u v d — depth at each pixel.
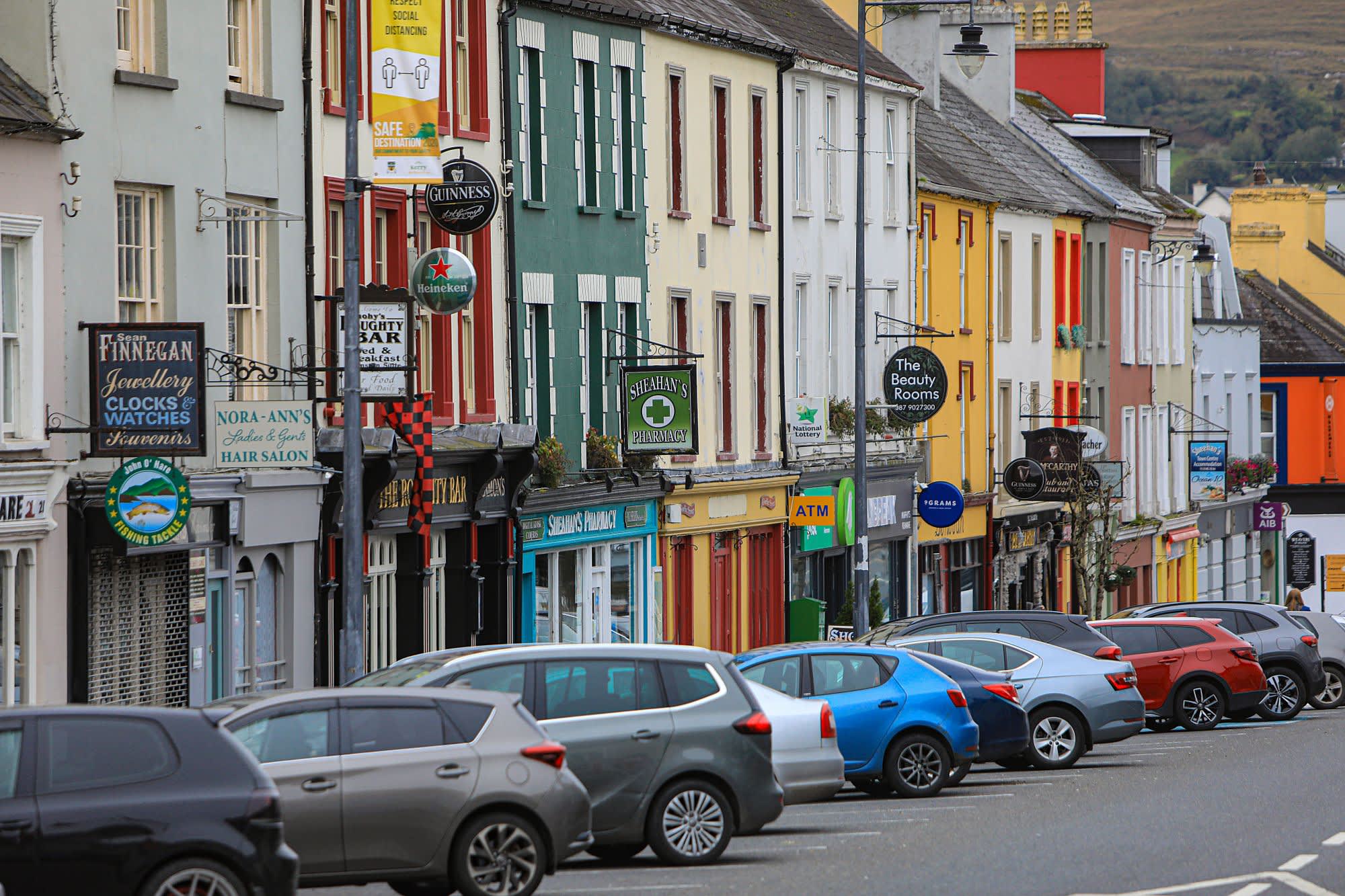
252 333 69.31
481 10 81.94
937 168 132.12
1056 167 157.12
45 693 59.28
